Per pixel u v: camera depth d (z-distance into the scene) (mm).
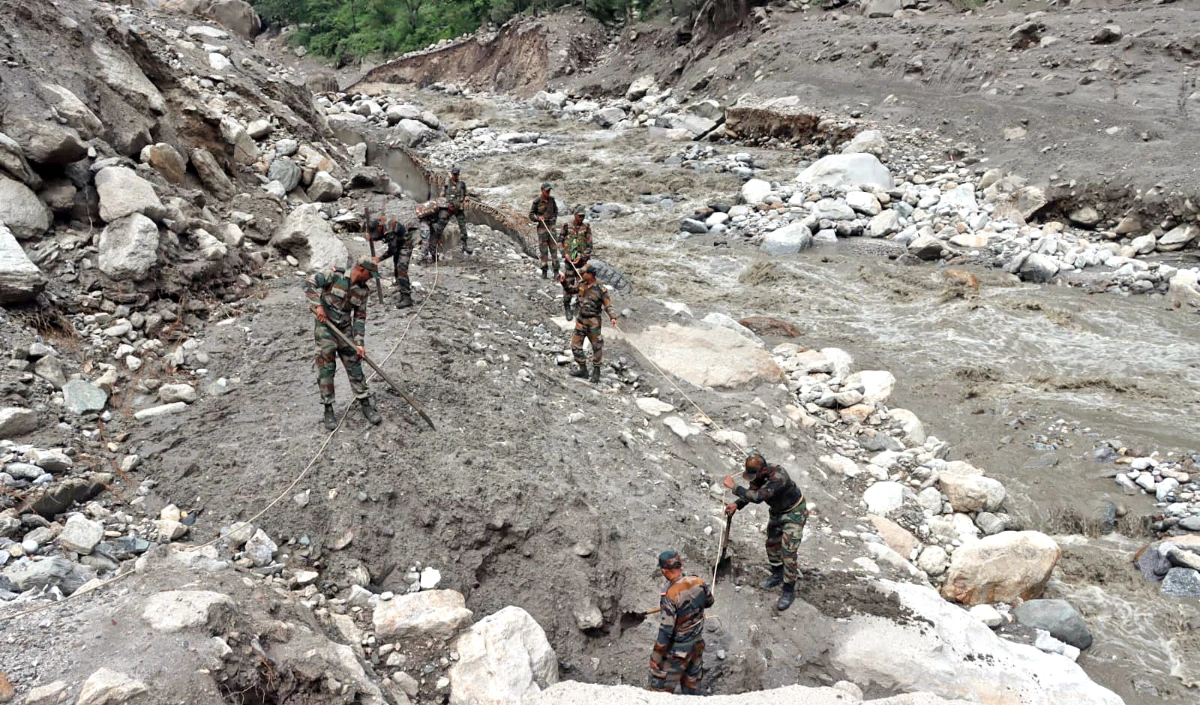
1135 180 19750
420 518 6977
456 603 6230
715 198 23922
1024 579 8406
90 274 9031
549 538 7137
